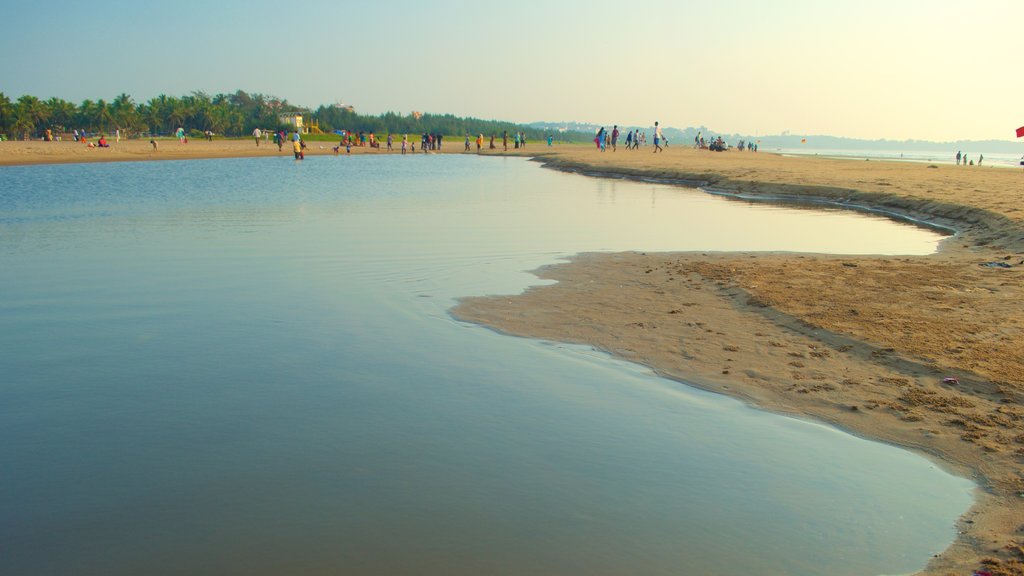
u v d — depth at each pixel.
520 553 4.41
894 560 4.36
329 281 11.78
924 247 15.02
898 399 6.59
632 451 5.81
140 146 79.19
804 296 10.04
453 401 6.81
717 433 6.14
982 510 4.87
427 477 5.36
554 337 8.71
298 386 7.18
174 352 8.22
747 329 8.75
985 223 17.02
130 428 6.21
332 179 36.41
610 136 80.38
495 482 5.30
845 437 6.01
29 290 11.16
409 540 4.54
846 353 7.78
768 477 5.40
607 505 4.99
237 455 5.70
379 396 6.93
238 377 7.42
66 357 8.05
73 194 27.11
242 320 9.52
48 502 4.99
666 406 6.69
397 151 84.50
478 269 12.59
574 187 31.81
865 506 5.00
